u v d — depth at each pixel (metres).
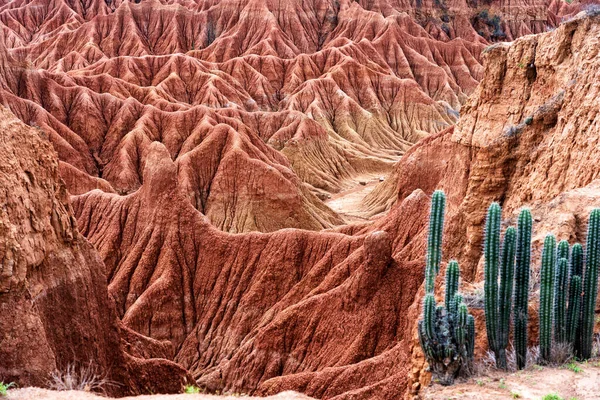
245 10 146.88
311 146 93.75
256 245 41.69
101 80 96.81
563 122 26.27
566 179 24.33
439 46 147.88
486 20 168.25
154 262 43.12
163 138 82.69
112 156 82.44
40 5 164.38
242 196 65.38
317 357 31.00
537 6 169.50
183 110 89.44
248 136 79.81
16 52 135.75
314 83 118.31
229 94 109.31
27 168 20.33
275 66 126.56
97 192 50.53
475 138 30.42
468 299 15.78
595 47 26.09
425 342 13.10
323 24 154.00
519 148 28.20
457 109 129.62
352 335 30.34
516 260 13.67
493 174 28.64
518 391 12.12
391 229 39.41
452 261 13.37
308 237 40.91
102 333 22.55
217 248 42.53
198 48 144.25
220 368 34.50
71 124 85.00
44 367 17.77
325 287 35.16
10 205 18.58
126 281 42.50
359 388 24.06
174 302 40.34
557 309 13.82
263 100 117.94
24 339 17.61
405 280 30.62
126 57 114.38
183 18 150.75
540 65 28.86
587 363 13.59
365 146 109.00
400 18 151.50
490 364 13.75
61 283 20.62
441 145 52.38
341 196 85.44
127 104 88.38
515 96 29.70
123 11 147.00
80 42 139.75
